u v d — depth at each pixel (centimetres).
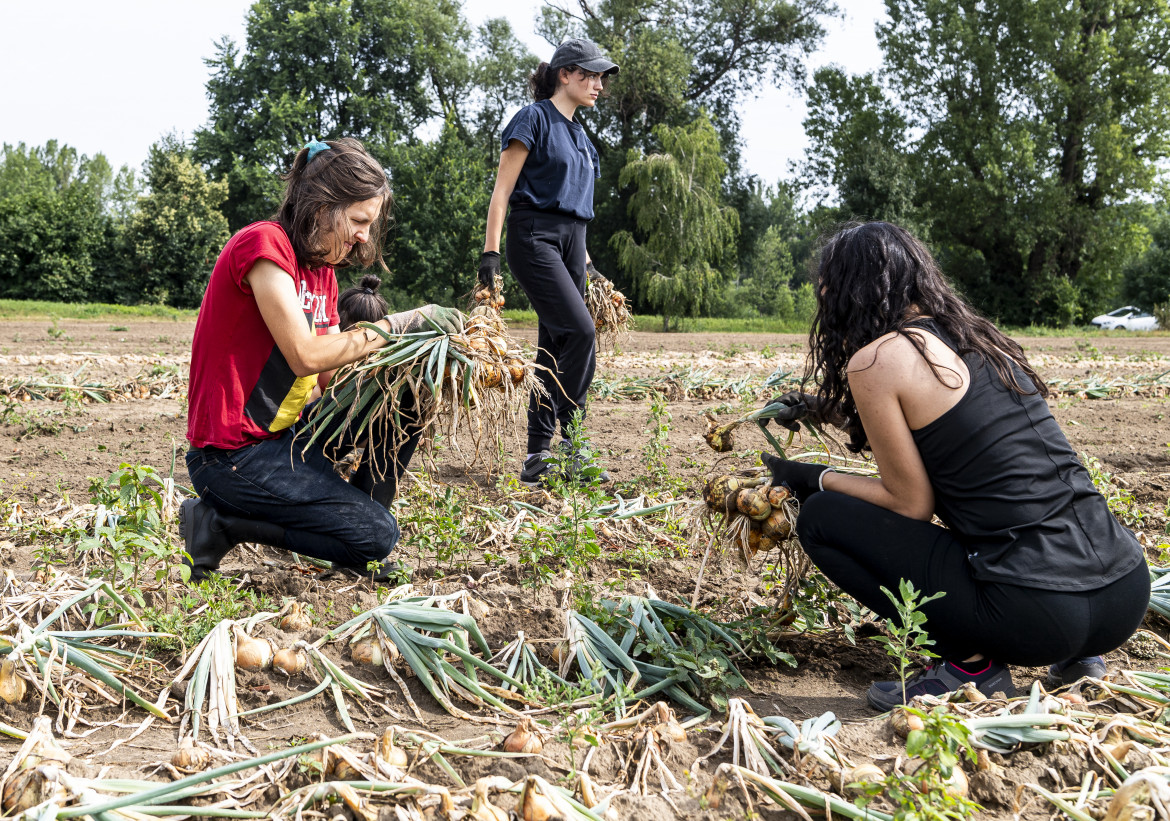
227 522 313
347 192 296
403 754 211
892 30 3675
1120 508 442
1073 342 2328
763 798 199
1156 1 3356
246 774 205
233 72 4128
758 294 4875
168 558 292
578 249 512
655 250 3177
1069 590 228
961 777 199
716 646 272
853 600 328
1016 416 235
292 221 301
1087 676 253
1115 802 182
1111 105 3397
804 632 310
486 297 497
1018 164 3394
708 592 352
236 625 263
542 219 497
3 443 636
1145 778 179
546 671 256
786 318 3378
